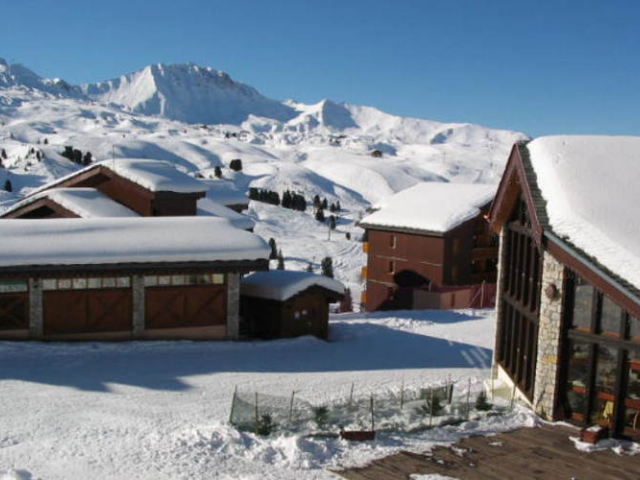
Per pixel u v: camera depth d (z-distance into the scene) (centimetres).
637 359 1466
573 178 1638
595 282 1411
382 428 1518
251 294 2895
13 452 1341
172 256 2528
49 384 1872
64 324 2431
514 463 1350
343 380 2088
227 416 1622
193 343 2520
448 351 2680
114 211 3459
